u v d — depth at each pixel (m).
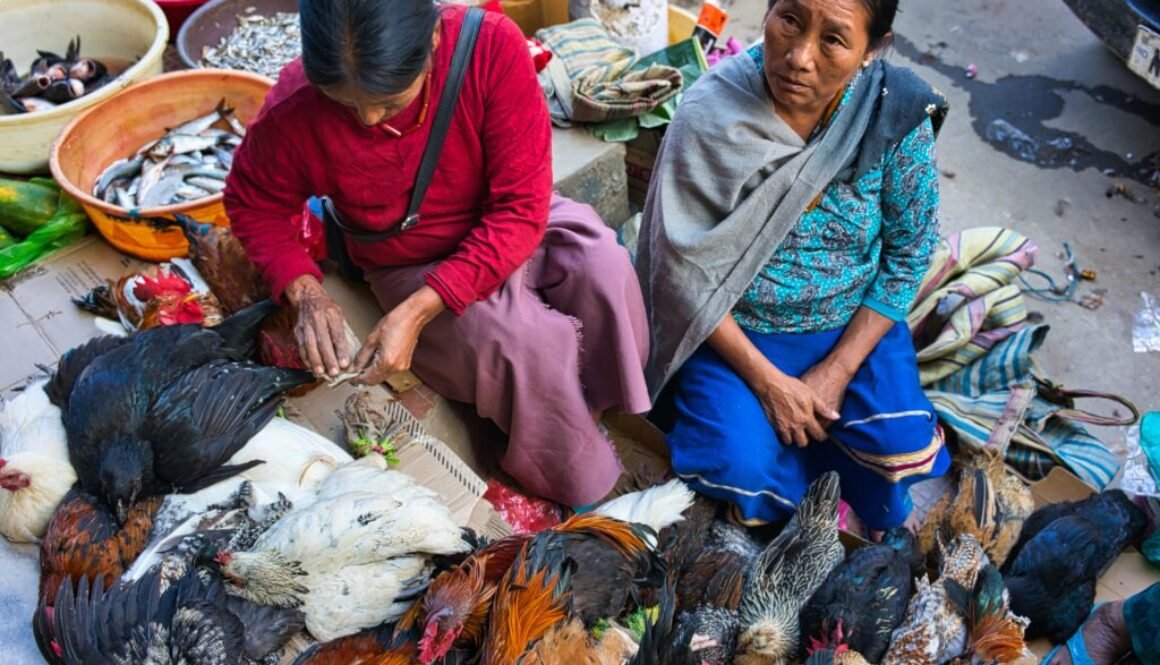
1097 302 3.93
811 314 2.77
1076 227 4.18
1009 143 4.50
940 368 3.30
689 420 2.75
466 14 2.09
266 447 2.32
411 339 2.24
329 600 2.04
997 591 2.58
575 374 2.53
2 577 2.26
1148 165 4.38
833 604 2.54
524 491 2.94
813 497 2.66
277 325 2.46
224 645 1.95
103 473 2.12
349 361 2.19
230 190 2.30
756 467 2.65
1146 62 3.93
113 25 3.62
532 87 2.17
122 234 2.95
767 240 2.57
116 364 2.24
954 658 2.54
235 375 2.29
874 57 2.35
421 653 1.93
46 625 2.05
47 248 3.05
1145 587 2.88
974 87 4.73
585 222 2.57
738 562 2.68
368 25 1.68
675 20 4.12
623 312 2.50
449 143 2.18
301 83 2.07
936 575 2.84
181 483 2.21
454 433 2.83
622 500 2.63
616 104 3.42
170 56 4.05
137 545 2.17
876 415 2.67
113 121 3.25
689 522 2.72
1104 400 3.64
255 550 2.05
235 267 2.55
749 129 2.48
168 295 2.53
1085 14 4.14
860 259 2.71
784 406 2.70
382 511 2.07
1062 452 3.16
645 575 2.45
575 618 2.17
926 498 3.18
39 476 2.20
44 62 3.62
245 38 4.00
